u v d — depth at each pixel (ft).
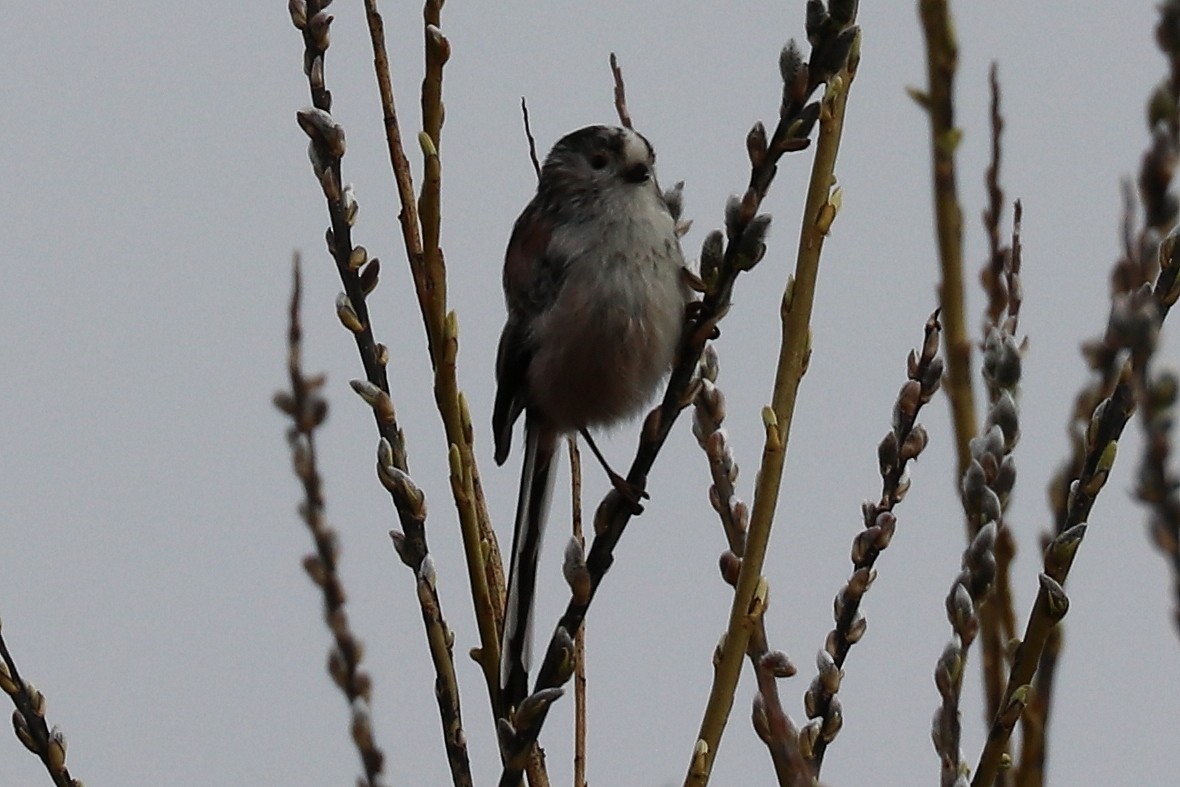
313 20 21.36
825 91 19.70
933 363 19.84
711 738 18.24
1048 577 16.16
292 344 21.34
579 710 21.90
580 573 20.24
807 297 19.27
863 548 19.61
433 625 20.34
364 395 20.88
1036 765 16.51
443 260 20.63
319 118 21.12
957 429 17.52
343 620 20.63
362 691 20.51
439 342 20.56
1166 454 13.34
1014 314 18.88
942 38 17.76
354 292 21.16
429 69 20.34
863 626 19.43
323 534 20.90
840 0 19.71
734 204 21.31
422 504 20.54
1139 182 15.29
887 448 19.92
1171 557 13.24
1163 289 15.38
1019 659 16.30
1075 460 16.75
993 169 19.03
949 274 17.65
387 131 21.04
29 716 20.40
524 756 19.52
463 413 20.62
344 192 21.30
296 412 21.07
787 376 19.16
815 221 19.38
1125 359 16.11
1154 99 15.29
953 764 16.38
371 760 20.27
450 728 20.11
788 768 15.23
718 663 18.53
